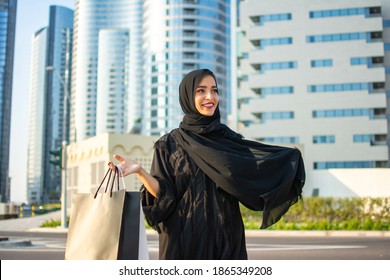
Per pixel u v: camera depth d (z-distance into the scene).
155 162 2.92
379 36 65.69
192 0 131.50
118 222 2.59
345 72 63.34
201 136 2.92
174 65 128.88
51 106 172.50
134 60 153.62
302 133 63.22
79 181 35.22
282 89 64.50
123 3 157.12
